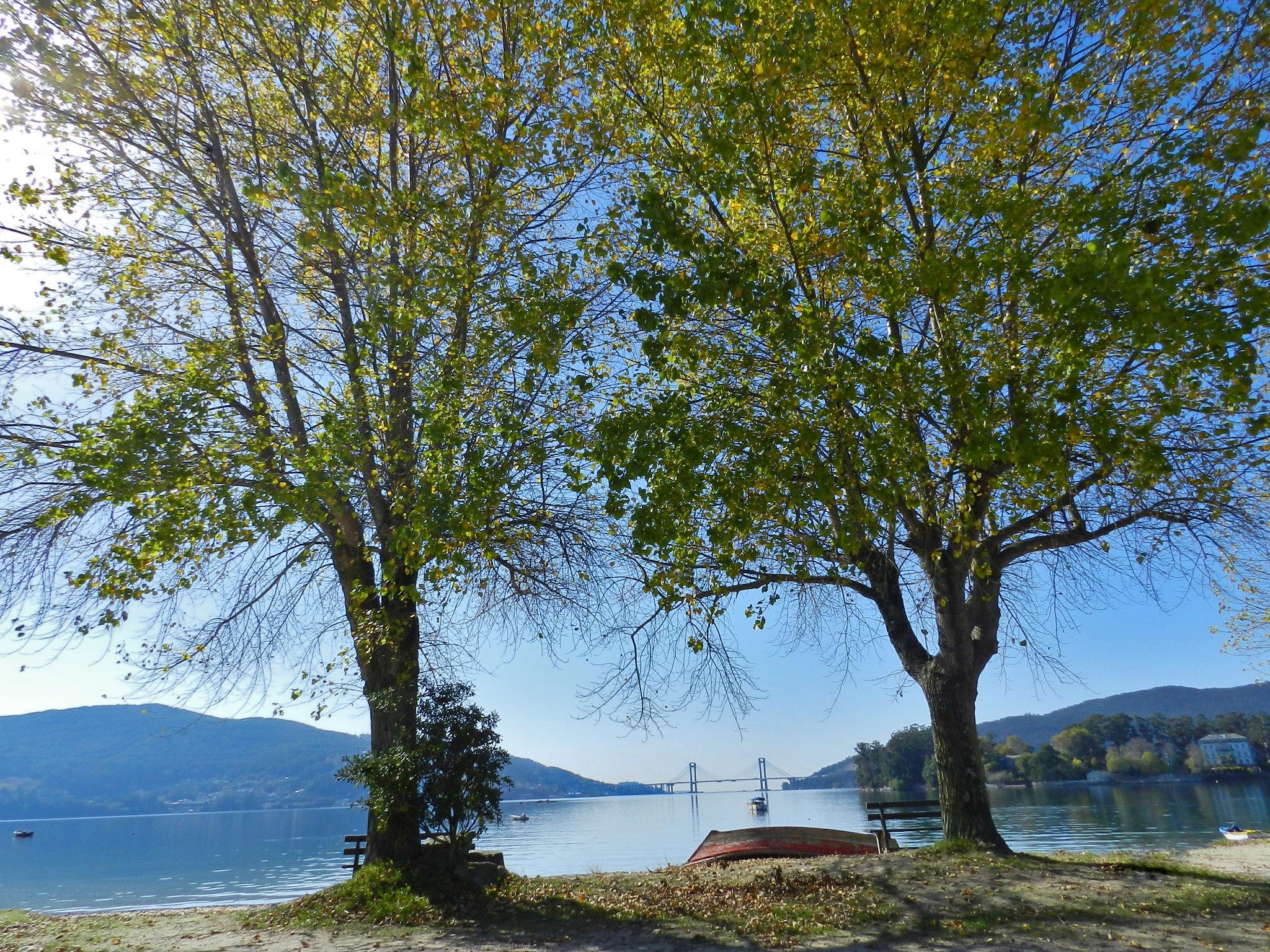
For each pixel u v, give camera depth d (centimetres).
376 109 1428
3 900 3244
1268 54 956
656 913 1084
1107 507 1218
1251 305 783
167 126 1338
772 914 1021
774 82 977
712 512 1114
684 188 1148
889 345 971
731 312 1114
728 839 1817
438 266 1127
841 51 1033
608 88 1110
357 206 1130
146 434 1094
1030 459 853
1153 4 912
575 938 969
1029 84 1015
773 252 1209
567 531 1379
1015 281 884
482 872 1329
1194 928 857
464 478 1117
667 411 1007
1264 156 955
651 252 1167
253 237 1435
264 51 1338
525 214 1380
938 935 880
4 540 1201
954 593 1321
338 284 1391
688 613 1249
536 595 1501
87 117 1280
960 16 941
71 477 1175
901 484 995
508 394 1199
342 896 1199
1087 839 3388
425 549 1107
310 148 1373
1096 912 926
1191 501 1184
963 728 1323
